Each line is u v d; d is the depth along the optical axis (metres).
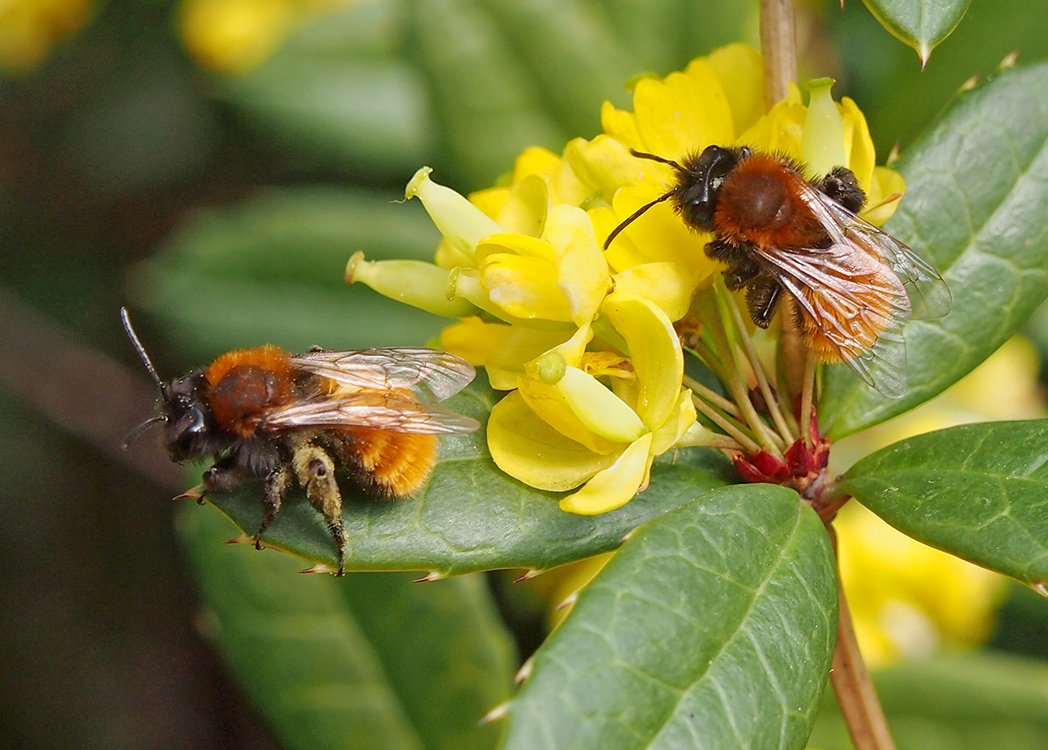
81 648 0.28
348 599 0.17
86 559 0.28
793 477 0.15
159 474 0.23
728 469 0.15
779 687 0.14
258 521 0.15
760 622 0.14
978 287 0.16
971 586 0.19
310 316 0.20
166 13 0.25
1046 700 0.18
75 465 0.28
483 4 0.19
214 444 0.16
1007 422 0.15
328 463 0.15
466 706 0.17
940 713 0.18
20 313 0.24
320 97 0.21
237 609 0.17
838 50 0.20
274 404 0.15
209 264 0.20
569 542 0.15
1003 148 0.16
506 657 0.17
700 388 0.15
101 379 0.24
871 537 0.19
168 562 0.28
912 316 0.15
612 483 0.14
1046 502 0.14
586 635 0.14
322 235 0.20
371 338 0.20
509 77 0.19
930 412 0.20
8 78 0.25
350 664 0.17
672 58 0.19
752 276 0.15
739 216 0.15
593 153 0.15
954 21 0.14
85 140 0.26
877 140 0.18
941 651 0.18
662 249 0.15
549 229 0.15
